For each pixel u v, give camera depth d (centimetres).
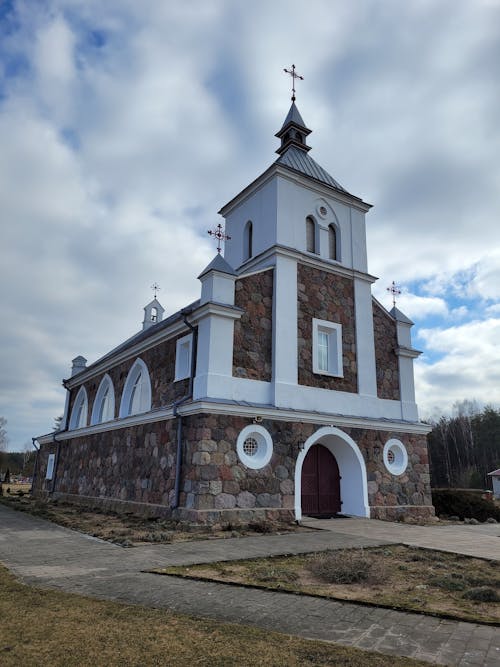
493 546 1148
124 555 948
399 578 815
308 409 1684
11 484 5866
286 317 1716
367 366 1923
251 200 2028
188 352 1748
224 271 1586
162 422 1672
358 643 524
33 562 882
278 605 645
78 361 3138
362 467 1764
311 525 1457
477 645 525
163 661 457
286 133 2325
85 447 2469
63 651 471
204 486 1373
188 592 692
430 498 1920
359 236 2086
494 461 6275
